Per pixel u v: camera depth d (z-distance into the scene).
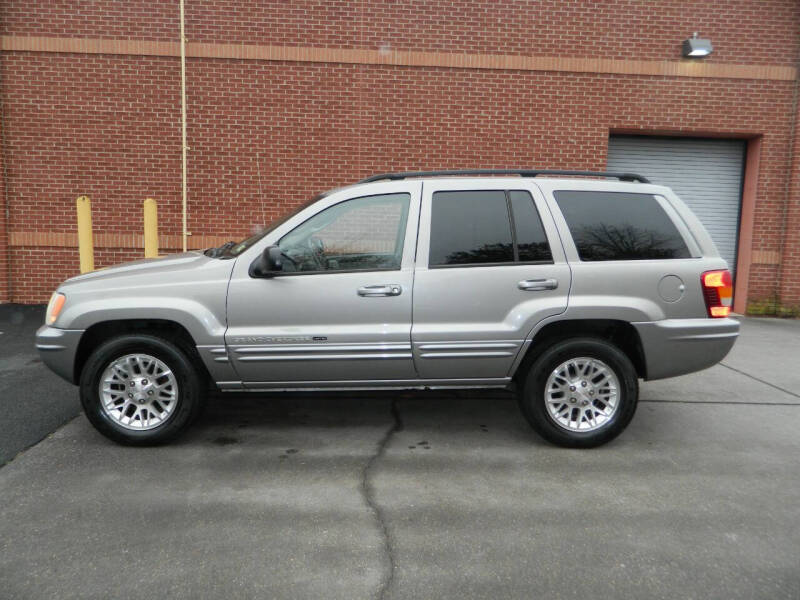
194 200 9.41
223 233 9.49
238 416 4.84
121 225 9.39
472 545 2.95
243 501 3.38
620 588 2.62
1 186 9.21
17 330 7.75
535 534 3.06
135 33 9.14
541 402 4.12
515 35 9.45
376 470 3.83
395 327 4.03
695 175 10.27
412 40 9.38
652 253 4.17
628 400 4.11
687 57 9.59
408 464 3.93
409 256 4.07
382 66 9.39
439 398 5.34
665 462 4.00
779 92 9.70
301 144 9.43
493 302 4.05
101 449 4.09
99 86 9.18
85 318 4.00
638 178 4.40
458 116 9.51
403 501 3.41
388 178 4.37
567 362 4.10
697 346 4.14
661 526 3.16
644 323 4.07
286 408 5.06
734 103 9.69
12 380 5.62
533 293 4.06
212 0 9.14
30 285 9.45
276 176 9.45
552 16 9.44
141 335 4.04
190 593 2.55
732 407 5.21
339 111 9.41
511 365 4.12
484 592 2.58
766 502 3.44
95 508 3.28
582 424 4.16
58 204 9.33
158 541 2.96
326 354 4.03
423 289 4.03
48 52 9.09
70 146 9.24
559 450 4.18
